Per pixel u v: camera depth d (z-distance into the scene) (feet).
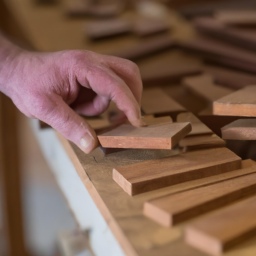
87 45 4.24
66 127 2.19
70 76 2.31
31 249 6.83
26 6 5.58
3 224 6.73
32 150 8.10
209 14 4.89
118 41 4.37
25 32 4.90
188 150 2.11
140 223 1.63
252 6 4.88
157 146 1.92
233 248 1.45
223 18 4.22
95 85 2.22
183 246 1.49
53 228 6.97
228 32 3.98
